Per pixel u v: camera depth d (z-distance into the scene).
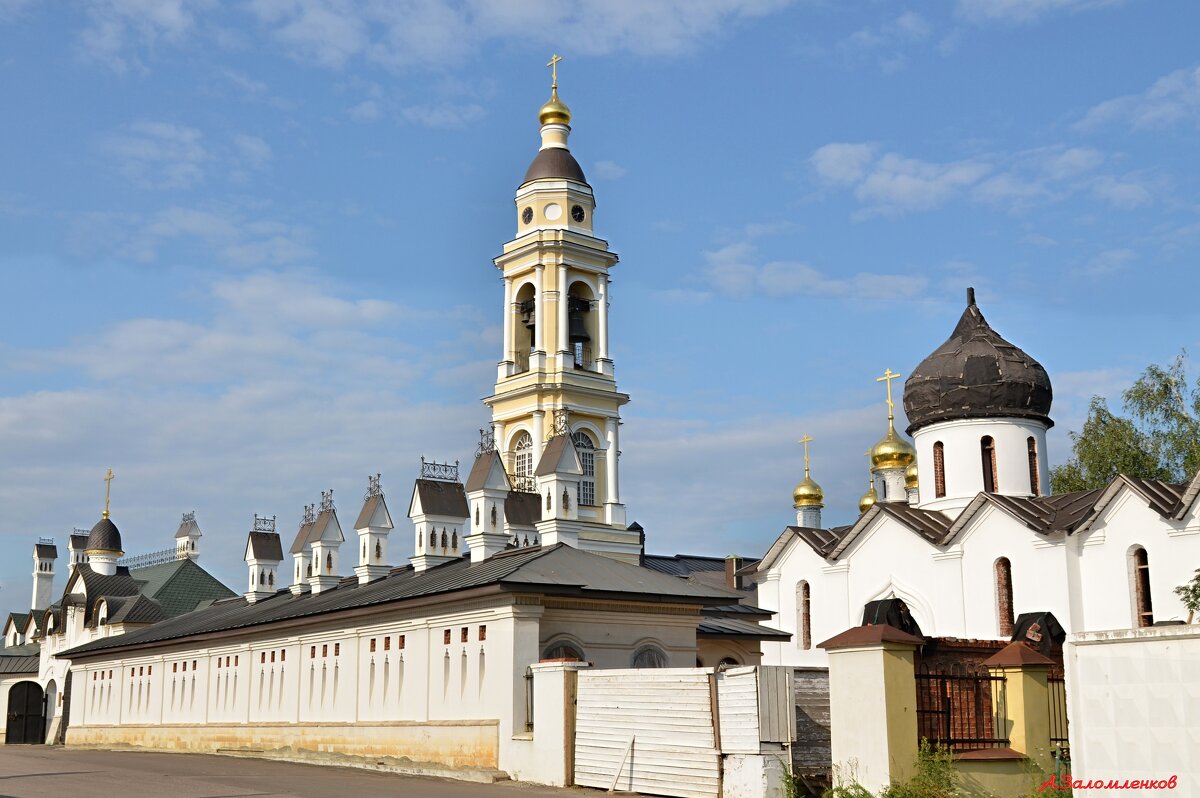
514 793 29.48
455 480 48.00
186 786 29.66
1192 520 44.03
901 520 54.09
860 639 23.75
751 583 86.19
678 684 28.73
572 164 80.94
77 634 87.44
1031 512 49.62
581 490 75.88
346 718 43.12
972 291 57.28
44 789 27.91
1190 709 18.56
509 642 35.19
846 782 23.58
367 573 50.47
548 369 76.25
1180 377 73.00
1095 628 46.66
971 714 25.19
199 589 91.31
